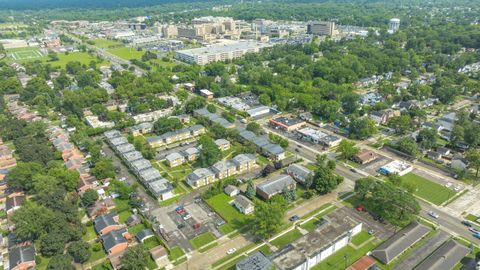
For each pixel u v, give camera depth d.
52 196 167.62
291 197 175.50
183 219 165.38
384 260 136.38
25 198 181.12
